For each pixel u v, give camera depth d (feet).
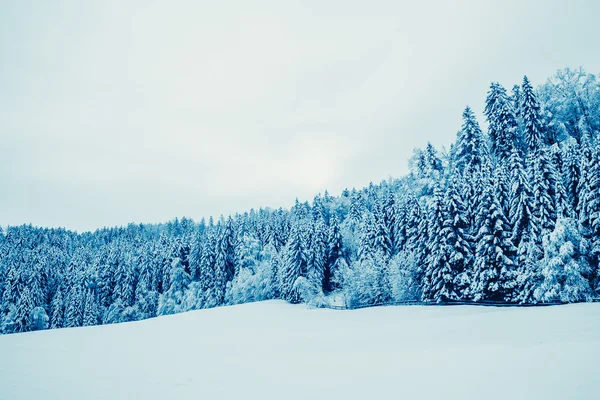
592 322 52.16
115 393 38.52
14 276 246.47
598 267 93.30
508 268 106.01
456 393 27.17
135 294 250.37
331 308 156.97
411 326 77.97
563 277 92.79
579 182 104.42
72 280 263.29
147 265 264.72
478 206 115.34
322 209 313.12
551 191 110.01
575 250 93.86
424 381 31.81
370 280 154.40
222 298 221.46
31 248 378.32
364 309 138.10
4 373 50.21
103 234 491.31
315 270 186.39
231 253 247.09
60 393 39.32
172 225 471.62
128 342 82.89
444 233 121.49
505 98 180.96
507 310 89.40
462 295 115.55
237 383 39.17
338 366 43.27
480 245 110.42
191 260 252.21
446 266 119.14
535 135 159.84
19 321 214.28
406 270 142.92
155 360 57.88
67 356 64.13
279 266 212.84
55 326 232.94
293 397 32.24
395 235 177.17
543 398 22.88
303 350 60.13
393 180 292.61
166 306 225.76
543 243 96.07
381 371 37.93
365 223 185.47
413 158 204.44
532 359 33.12
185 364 53.21
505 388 26.25
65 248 402.31
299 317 131.13
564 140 159.12
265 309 162.09
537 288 96.48
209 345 73.92
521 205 106.63
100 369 51.62
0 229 433.07
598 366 27.22
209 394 35.70
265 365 48.44
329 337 74.79
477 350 42.50
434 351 46.06
